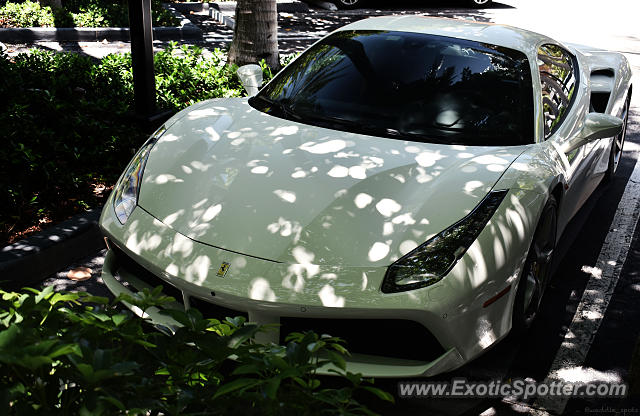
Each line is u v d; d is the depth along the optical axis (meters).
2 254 3.66
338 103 3.76
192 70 6.67
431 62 3.89
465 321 2.71
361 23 4.48
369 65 3.94
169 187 3.14
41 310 1.56
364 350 2.73
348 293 2.59
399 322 2.65
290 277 2.63
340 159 3.21
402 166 3.16
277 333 2.68
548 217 3.40
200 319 1.59
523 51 4.06
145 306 1.60
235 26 7.48
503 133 3.54
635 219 5.11
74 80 6.35
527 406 2.95
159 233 2.92
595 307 3.84
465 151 3.34
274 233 2.78
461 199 2.91
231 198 2.98
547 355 3.35
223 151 3.34
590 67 5.25
